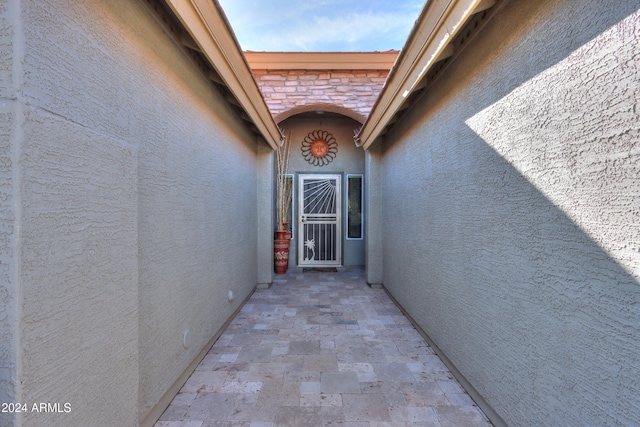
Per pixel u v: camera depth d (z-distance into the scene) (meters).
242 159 3.80
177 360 2.00
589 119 1.06
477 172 1.87
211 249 2.66
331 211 6.53
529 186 1.38
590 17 1.05
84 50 1.11
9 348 0.80
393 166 4.12
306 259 6.54
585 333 1.08
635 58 0.90
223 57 2.22
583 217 1.09
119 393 1.25
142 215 1.54
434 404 1.94
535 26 1.33
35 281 0.86
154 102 1.66
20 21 0.83
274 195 6.20
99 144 1.13
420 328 3.04
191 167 2.19
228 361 2.49
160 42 1.73
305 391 2.08
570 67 1.14
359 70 4.82
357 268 6.43
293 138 6.48
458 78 2.12
